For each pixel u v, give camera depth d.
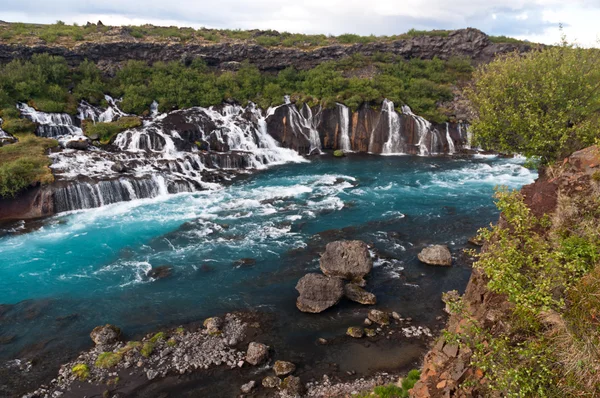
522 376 8.97
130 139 48.59
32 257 28.16
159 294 24.08
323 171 50.03
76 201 36.50
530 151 24.16
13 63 54.31
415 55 78.75
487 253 10.96
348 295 23.42
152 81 61.81
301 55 73.06
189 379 17.55
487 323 12.27
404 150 59.72
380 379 17.42
